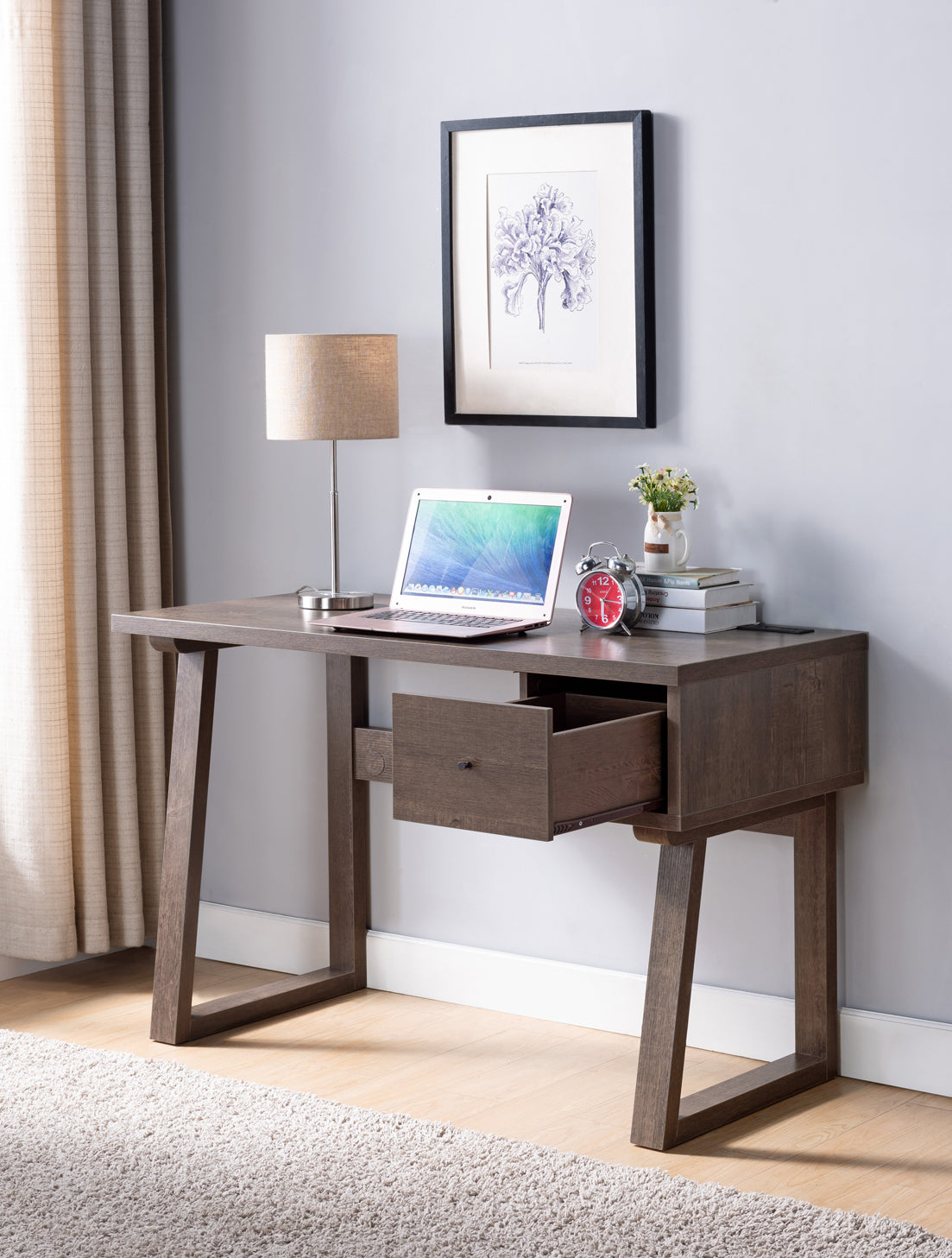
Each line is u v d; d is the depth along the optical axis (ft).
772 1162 8.03
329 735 10.82
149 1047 9.79
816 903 9.08
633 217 9.50
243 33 11.02
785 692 8.48
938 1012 8.98
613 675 8.02
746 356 9.27
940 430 8.70
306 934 11.28
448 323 10.25
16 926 11.03
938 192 8.58
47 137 10.51
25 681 10.78
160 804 11.59
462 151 10.07
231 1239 7.17
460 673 10.48
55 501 10.75
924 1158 8.09
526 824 7.70
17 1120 8.52
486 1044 9.80
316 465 11.02
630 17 9.46
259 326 11.18
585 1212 7.39
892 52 8.65
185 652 9.85
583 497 9.96
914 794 8.95
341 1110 8.59
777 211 9.09
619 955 10.04
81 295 10.82
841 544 9.07
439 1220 7.34
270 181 11.02
